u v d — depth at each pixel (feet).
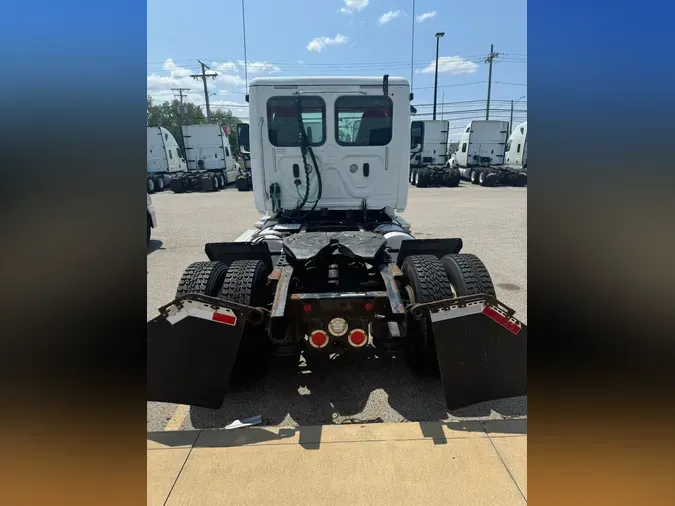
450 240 12.42
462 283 9.80
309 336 9.33
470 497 6.89
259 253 13.14
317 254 10.52
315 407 9.74
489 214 43.09
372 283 11.53
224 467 7.65
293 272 10.84
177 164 86.33
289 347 9.76
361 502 6.86
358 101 15.70
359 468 7.58
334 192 16.42
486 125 90.33
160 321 8.68
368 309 9.28
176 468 7.63
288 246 11.04
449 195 66.90
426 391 10.32
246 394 10.32
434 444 8.15
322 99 15.60
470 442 8.18
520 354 8.77
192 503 6.88
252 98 15.58
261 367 10.68
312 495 7.02
